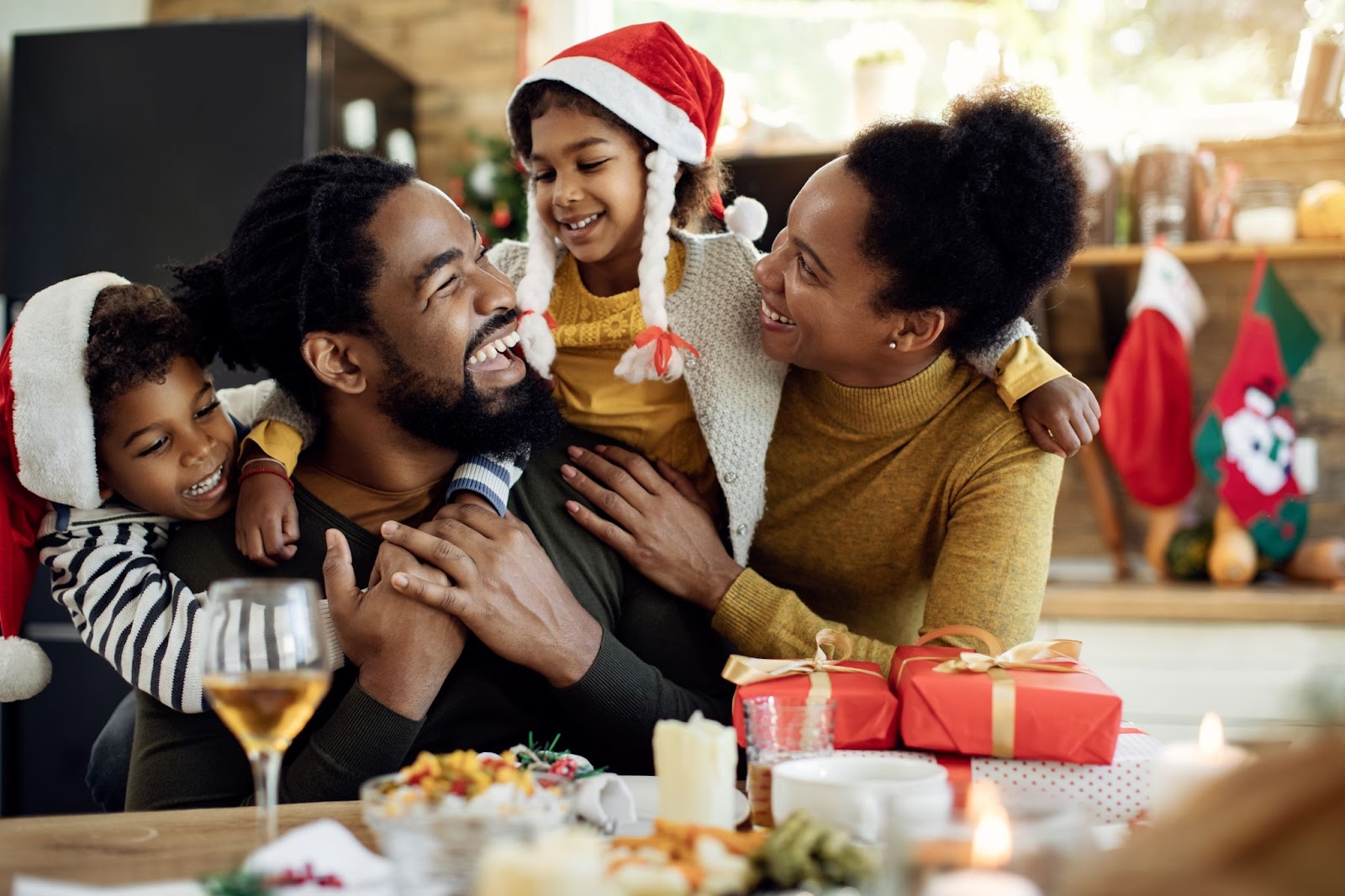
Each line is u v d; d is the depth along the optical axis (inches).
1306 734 13.9
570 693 50.0
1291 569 110.7
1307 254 112.7
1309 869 12.4
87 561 49.6
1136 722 104.1
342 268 50.3
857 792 30.7
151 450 49.6
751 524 57.8
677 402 59.5
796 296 52.7
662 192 59.2
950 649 43.3
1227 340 120.4
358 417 53.2
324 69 116.3
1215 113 121.8
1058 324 123.0
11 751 113.7
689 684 56.0
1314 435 118.5
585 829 29.6
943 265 50.3
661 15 132.0
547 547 55.5
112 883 29.6
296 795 46.8
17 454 47.8
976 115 50.7
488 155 130.9
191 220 116.1
